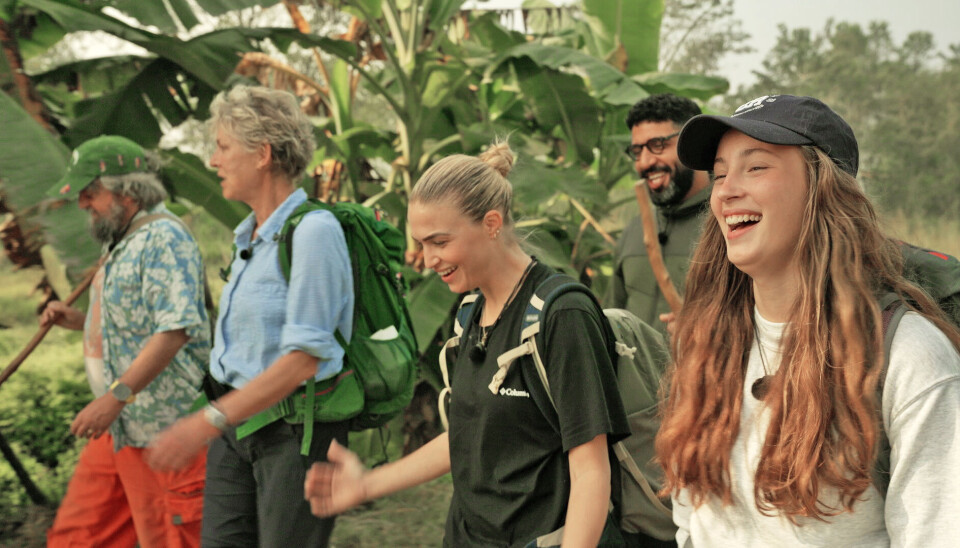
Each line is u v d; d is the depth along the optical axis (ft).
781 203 4.18
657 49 22.48
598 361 5.63
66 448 17.19
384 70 22.88
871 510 4.03
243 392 7.64
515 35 23.79
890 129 86.07
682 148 4.49
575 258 20.08
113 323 9.66
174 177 17.74
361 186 20.66
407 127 19.40
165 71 16.65
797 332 4.16
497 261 6.00
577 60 18.26
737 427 4.46
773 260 4.28
